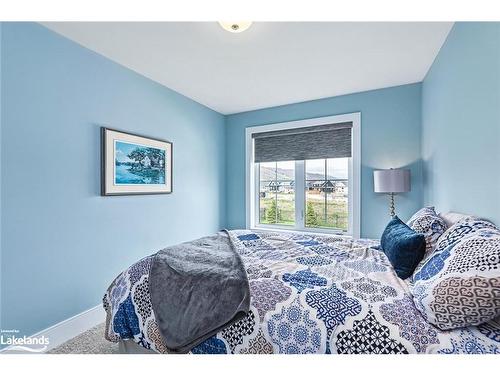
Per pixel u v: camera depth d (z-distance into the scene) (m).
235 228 3.98
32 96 1.72
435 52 2.15
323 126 3.30
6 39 1.60
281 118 3.58
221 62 2.34
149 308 1.38
